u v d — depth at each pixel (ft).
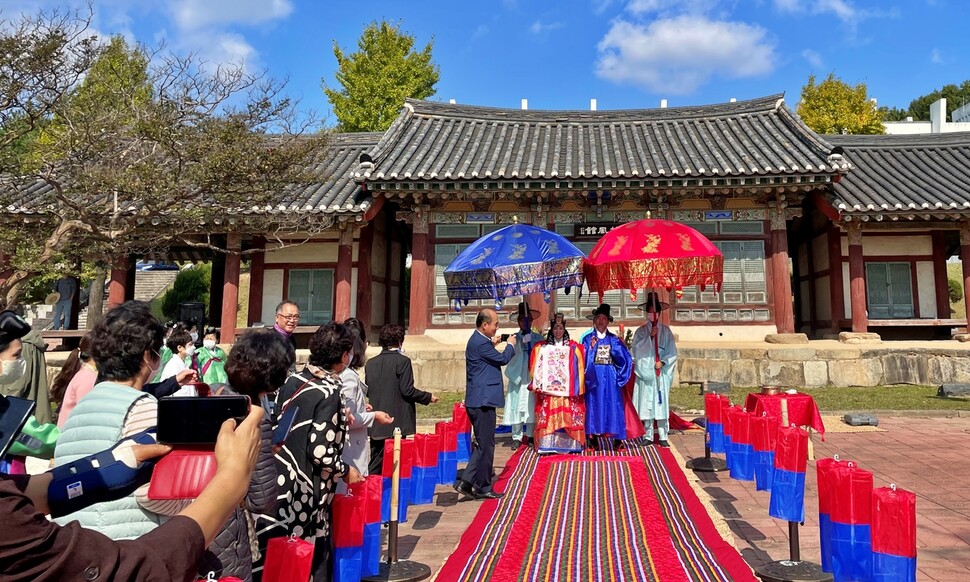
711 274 24.32
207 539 5.21
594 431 27.61
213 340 28.12
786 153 49.90
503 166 49.44
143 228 41.73
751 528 16.84
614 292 50.16
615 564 13.99
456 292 24.34
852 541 10.59
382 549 15.94
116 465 6.20
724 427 20.42
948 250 56.03
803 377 43.96
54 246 34.24
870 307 52.08
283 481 10.39
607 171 46.70
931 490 19.81
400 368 18.63
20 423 6.20
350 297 52.08
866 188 50.57
